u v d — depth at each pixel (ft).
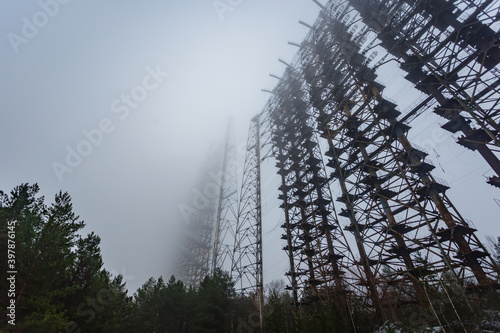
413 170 91.04
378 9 111.24
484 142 76.89
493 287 65.57
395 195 100.07
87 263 96.07
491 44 78.33
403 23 102.27
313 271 119.65
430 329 61.21
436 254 75.36
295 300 113.09
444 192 84.38
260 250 136.77
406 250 88.28
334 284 104.17
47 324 60.29
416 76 101.76
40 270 65.98
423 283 71.61
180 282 154.20
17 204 71.36
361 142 113.80
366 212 103.09
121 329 115.34
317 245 113.80
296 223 132.77
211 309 115.34
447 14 91.97
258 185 163.84
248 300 151.64
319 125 136.56
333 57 136.26
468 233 76.59
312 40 153.79
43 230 70.64
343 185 114.93
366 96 114.32
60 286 82.84
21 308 61.93
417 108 101.45
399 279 85.10
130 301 134.00
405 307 82.58
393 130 101.40
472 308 59.93
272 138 174.81
